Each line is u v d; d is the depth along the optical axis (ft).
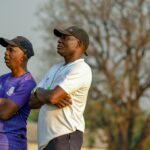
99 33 245.24
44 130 49.16
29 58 56.08
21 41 55.47
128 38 247.29
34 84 55.52
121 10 247.29
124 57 247.09
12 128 54.29
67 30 50.42
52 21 248.11
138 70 247.70
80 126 49.21
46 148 48.96
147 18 246.68
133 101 247.29
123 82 245.86
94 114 243.81
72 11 247.09
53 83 50.21
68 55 50.47
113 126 250.78
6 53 55.31
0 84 55.77
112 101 242.78
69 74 49.32
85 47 50.88
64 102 48.78
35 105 50.72
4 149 53.67
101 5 246.47
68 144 48.57
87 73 49.83
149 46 247.50
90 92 238.68
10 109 54.08
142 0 246.27
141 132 254.68
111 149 253.24
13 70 55.52
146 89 248.11
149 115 251.80
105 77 242.99
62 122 48.78
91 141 255.70
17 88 54.85
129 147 253.24
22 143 54.75
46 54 245.24
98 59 243.60
